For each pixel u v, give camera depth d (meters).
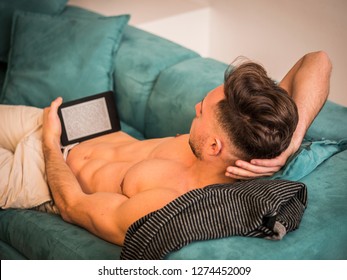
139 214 1.41
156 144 1.75
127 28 2.48
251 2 2.90
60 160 1.74
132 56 2.23
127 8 3.21
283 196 1.28
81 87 2.19
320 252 1.30
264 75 1.38
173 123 2.02
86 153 1.88
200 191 1.32
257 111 1.32
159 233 1.27
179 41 3.18
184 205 1.27
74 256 1.45
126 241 1.32
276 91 1.34
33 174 1.73
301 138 1.48
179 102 2.00
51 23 2.34
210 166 1.47
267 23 2.85
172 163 1.56
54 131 1.84
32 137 1.83
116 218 1.44
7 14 2.52
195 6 3.20
